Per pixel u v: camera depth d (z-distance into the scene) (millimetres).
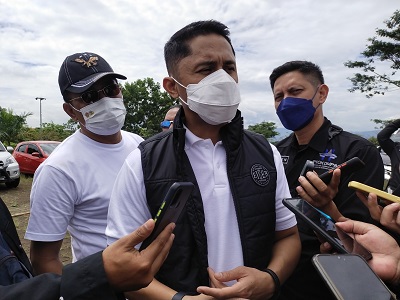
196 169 1337
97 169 1903
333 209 1514
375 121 19734
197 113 1349
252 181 1351
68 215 1818
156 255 847
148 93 22500
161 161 1322
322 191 1457
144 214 1312
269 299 1245
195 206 1259
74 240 1915
